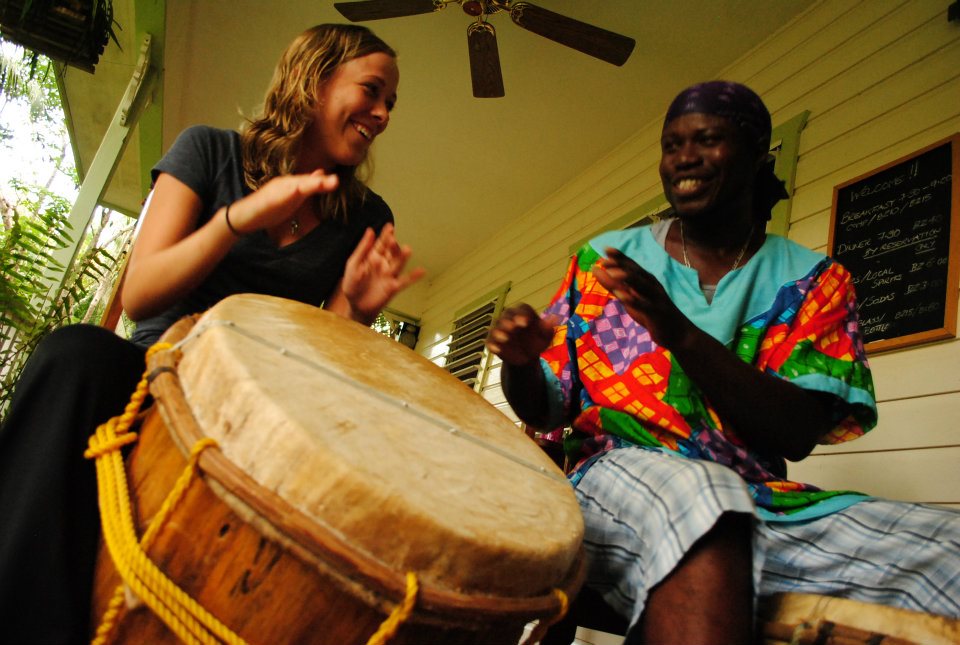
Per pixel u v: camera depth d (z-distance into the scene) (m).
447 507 0.76
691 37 4.12
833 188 3.21
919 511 1.22
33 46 4.84
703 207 1.54
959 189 2.64
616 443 1.42
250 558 0.74
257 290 1.57
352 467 0.71
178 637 0.77
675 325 1.17
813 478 2.91
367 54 1.68
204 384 0.83
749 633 0.92
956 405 2.46
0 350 3.84
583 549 1.06
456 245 7.52
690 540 0.96
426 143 5.80
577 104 4.89
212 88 6.00
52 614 0.84
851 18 3.47
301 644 0.74
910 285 2.71
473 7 3.56
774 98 3.81
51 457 0.93
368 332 1.29
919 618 0.95
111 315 2.93
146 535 0.78
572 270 1.73
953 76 2.88
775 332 1.47
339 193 1.71
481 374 6.36
